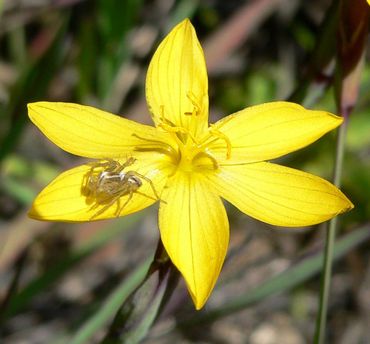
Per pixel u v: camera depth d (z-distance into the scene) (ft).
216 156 0.38
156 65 0.38
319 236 0.61
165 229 0.35
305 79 0.41
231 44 0.59
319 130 0.37
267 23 0.71
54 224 0.58
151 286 0.36
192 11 0.55
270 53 0.70
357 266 0.63
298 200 0.36
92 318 0.43
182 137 0.38
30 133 0.64
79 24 0.61
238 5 0.70
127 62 0.62
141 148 0.37
